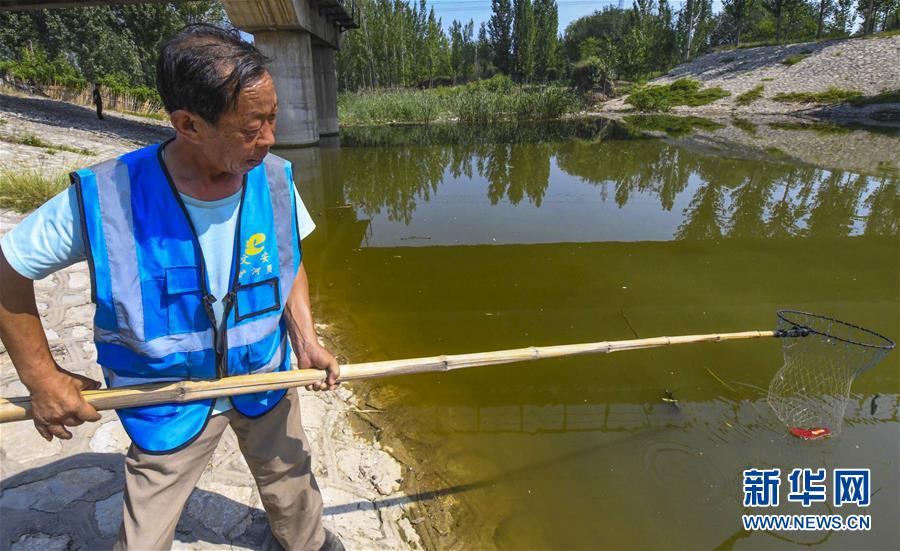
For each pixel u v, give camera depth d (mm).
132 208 1476
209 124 1356
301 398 3727
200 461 1750
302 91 20375
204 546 2359
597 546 2725
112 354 1620
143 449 1635
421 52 55031
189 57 1302
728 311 5461
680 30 51438
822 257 7102
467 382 4125
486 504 2955
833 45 37000
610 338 4898
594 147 18641
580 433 3549
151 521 1646
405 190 11891
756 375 4211
